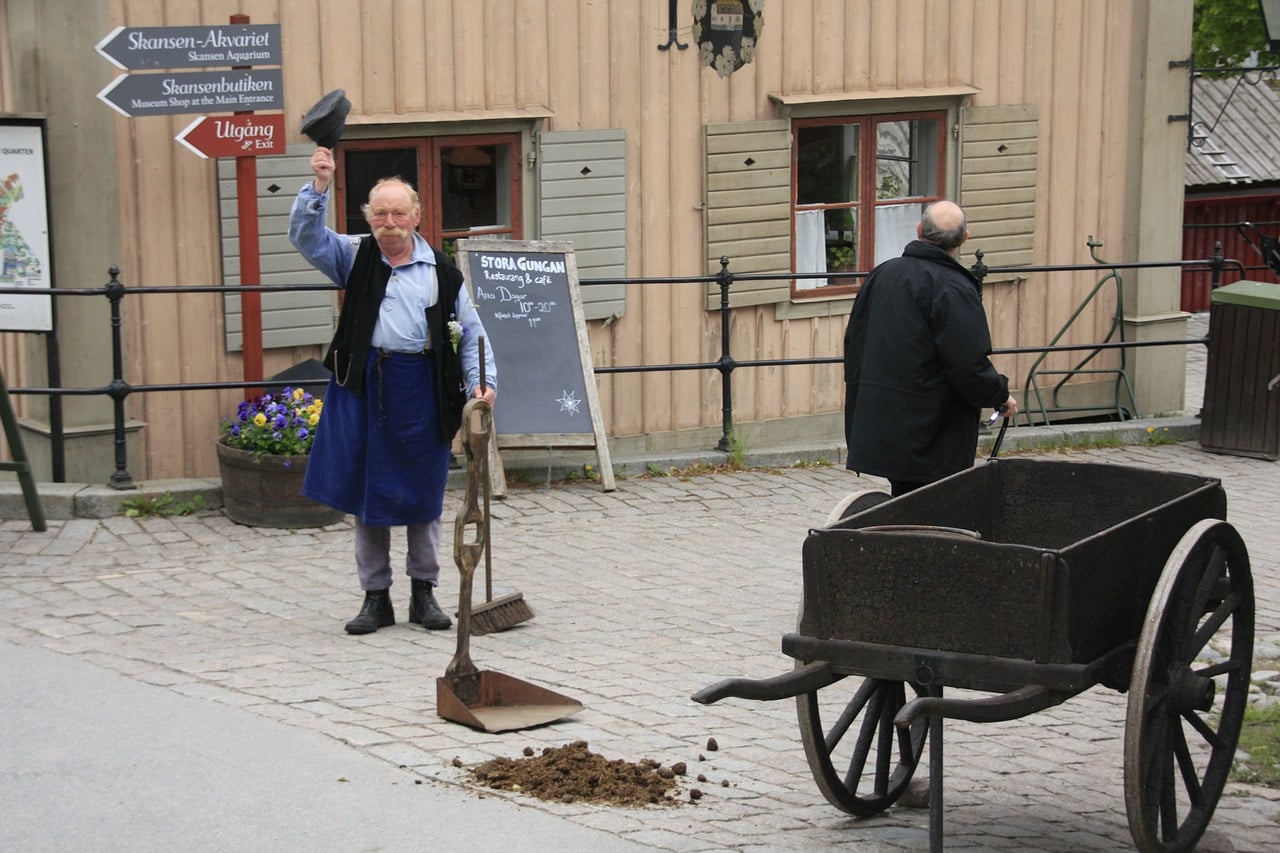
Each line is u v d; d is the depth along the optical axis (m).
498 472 9.90
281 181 9.99
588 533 9.34
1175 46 13.17
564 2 10.82
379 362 6.97
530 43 10.75
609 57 11.03
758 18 11.52
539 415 10.27
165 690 6.28
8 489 9.09
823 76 11.88
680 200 11.44
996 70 12.59
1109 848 5.16
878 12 12.04
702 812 5.25
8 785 5.25
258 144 9.36
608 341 11.27
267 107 9.32
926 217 7.05
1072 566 4.49
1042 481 5.73
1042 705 4.57
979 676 4.60
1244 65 24.44
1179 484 5.47
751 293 11.72
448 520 9.45
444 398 7.05
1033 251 12.98
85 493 9.03
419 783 5.36
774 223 11.79
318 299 10.15
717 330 11.69
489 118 10.55
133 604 7.59
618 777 5.47
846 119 12.09
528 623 7.53
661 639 7.36
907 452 7.02
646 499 10.19
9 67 9.09
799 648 4.88
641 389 11.45
